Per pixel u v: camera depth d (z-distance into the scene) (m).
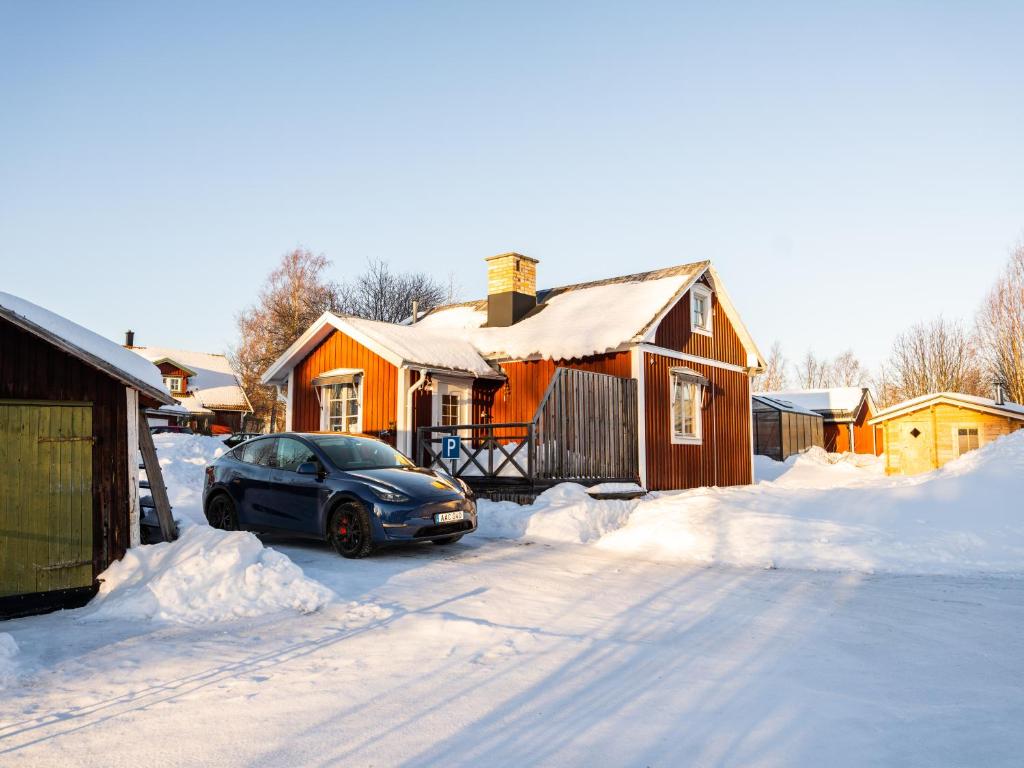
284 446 10.25
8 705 4.33
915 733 3.94
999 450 13.77
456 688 4.62
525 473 13.39
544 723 4.07
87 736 3.88
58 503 6.97
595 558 9.52
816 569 8.84
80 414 7.18
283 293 48.94
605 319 17.38
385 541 8.86
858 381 76.88
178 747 3.74
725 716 4.18
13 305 6.84
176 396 43.44
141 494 13.54
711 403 19.30
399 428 16.33
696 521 10.88
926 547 9.27
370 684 4.69
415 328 18.98
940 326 49.62
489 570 8.46
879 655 5.36
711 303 19.78
